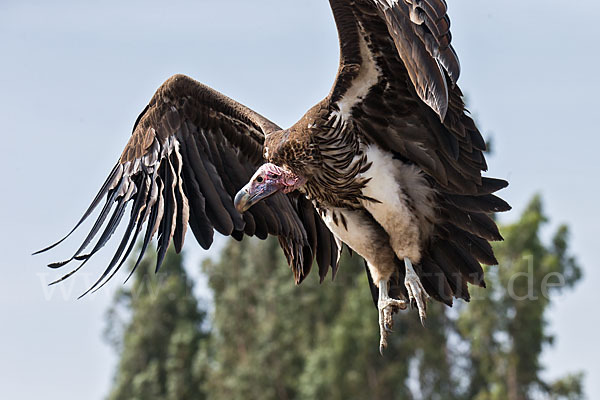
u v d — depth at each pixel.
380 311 11.32
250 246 48.56
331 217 11.59
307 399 42.44
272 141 11.50
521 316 38.19
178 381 51.34
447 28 9.16
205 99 12.41
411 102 10.77
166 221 11.95
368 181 11.15
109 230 11.66
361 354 42.16
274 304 47.28
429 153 11.02
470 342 42.25
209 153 12.51
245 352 47.75
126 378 53.16
